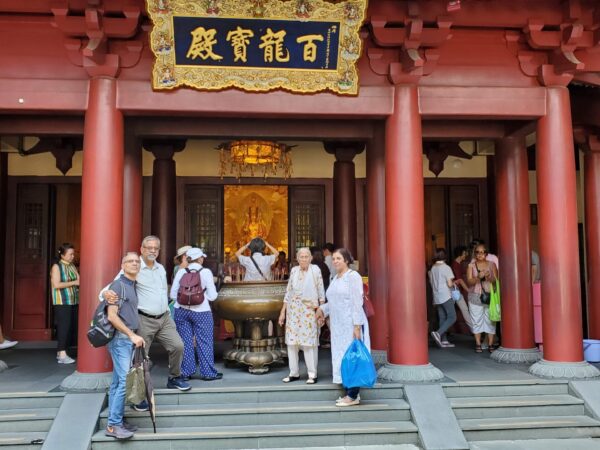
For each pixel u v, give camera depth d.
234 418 5.94
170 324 6.16
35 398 6.08
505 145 8.70
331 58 6.97
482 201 12.62
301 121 8.16
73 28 6.64
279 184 12.37
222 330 11.35
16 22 6.79
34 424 5.72
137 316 5.48
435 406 6.14
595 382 6.65
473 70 7.39
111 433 5.46
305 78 7.04
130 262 5.40
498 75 7.43
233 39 6.73
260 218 12.34
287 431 5.71
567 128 7.36
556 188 7.25
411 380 6.65
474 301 9.29
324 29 6.78
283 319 6.94
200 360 6.84
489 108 7.35
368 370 5.97
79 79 6.86
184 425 5.88
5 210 11.60
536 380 6.75
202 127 8.02
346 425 5.93
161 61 6.78
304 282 6.69
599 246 9.44
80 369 6.46
